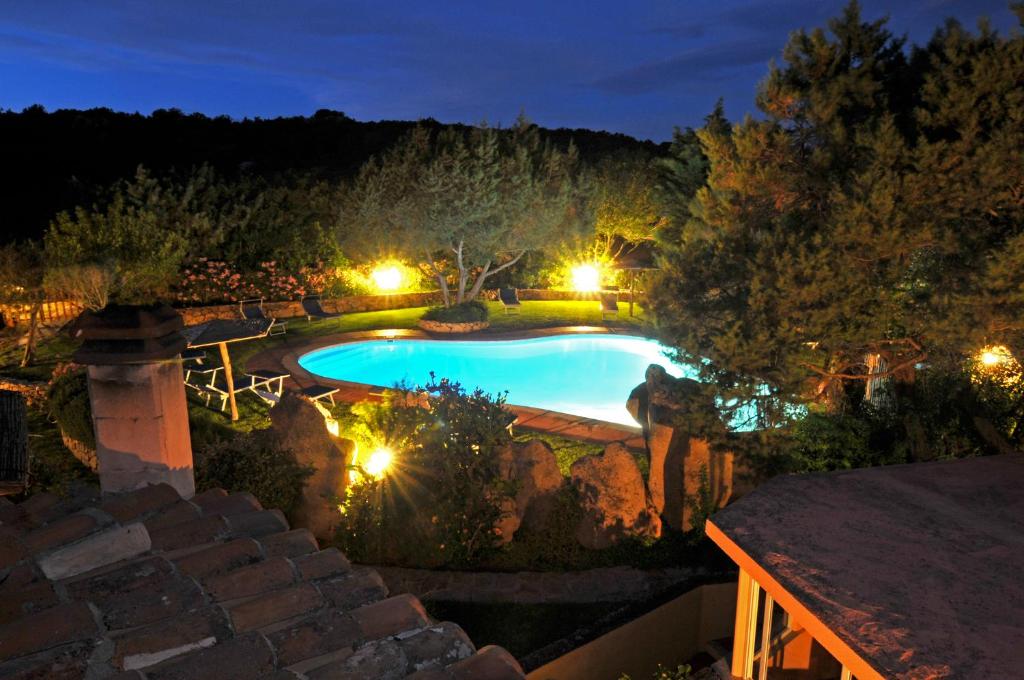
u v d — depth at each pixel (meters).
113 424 5.58
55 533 3.43
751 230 11.34
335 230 25.41
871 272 10.16
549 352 23.19
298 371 18.11
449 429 9.93
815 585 4.39
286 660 2.71
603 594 9.16
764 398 10.48
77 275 18.06
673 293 11.12
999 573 4.53
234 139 51.88
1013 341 9.44
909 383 11.91
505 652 2.83
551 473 10.25
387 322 24.53
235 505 4.12
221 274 23.81
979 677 3.54
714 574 9.70
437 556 9.53
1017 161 8.88
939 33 10.43
